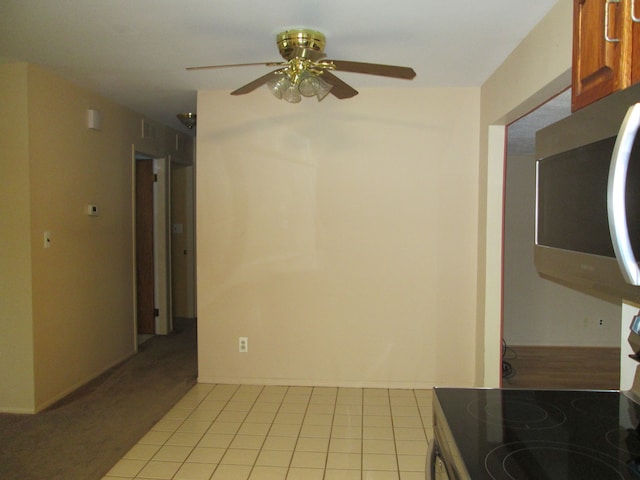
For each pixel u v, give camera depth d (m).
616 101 0.97
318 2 2.23
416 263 3.73
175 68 3.24
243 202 3.81
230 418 3.24
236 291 3.85
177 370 4.21
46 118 3.30
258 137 3.78
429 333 3.75
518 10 2.30
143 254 5.43
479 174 3.63
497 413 1.38
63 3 2.25
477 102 3.64
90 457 2.71
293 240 3.79
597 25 1.20
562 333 5.76
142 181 5.39
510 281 5.76
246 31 2.59
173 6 2.28
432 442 1.49
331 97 3.71
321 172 3.75
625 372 1.68
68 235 3.57
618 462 1.12
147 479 2.50
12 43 2.78
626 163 0.88
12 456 2.72
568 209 1.22
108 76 3.41
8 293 3.19
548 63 2.32
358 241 3.75
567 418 1.36
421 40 2.70
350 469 2.59
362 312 3.78
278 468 2.60
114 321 4.31
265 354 3.86
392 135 3.70
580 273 1.14
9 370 3.25
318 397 3.60
